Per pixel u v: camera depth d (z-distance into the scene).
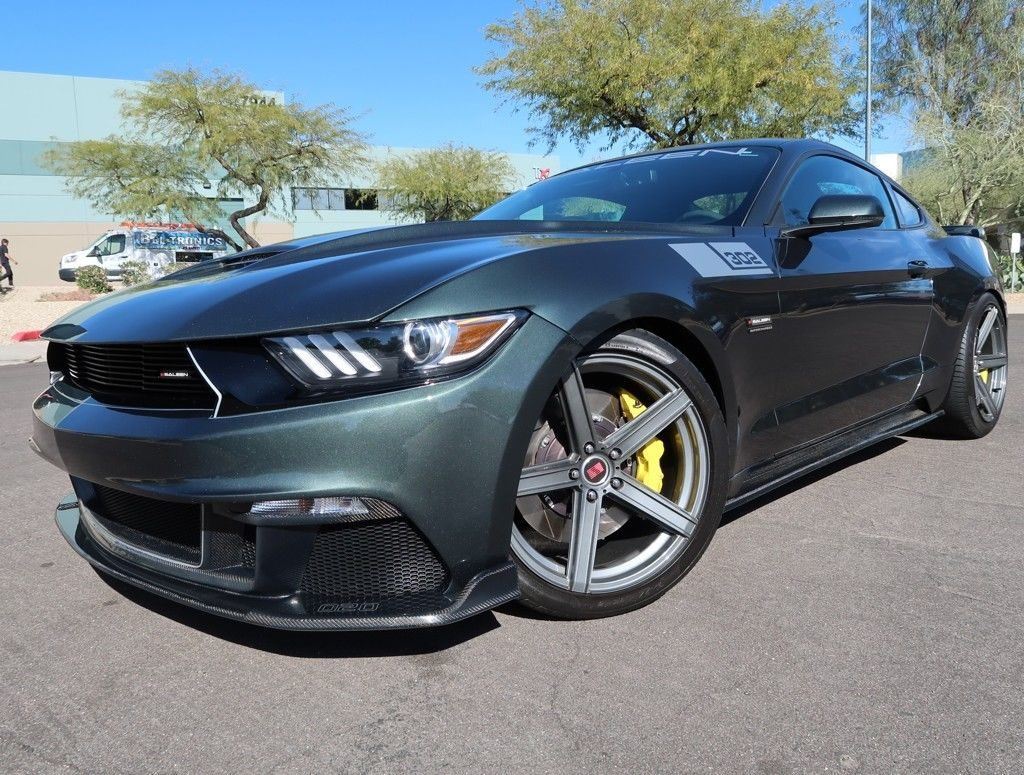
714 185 2.71
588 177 3.13
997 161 19.03
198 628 2.05
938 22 22.72
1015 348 7.80
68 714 1.67
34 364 9.27
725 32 15.53
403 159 32.97
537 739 1.54
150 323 1.76
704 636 1.92
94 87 30.44
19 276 29.80
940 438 3.86
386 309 1.60
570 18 16.03
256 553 1.65
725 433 2.14
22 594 2.29
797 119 16.78
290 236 33.97
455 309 1.65
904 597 2.12
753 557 2.41
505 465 1.68
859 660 1.80
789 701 1.64
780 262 2.41
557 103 17.19
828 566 2.34
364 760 1.49
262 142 21.98
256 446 1.57
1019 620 1.98
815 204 2.47
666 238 2.16
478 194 32.22
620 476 1.96
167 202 22.12
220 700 1.71
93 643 1.98
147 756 1.52
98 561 1.98
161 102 21.66
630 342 1.94
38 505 3.19
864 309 2.78
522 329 1.71
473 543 1.68
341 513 1.59
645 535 2.12
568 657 1.84
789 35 15.91
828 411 2.63
